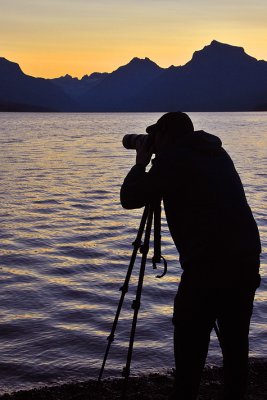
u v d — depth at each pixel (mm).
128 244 13117
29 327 7188
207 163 3371
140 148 3574
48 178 29469
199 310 3289
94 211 18359
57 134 97438
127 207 3482
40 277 9922
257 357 6016
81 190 24312
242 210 3354
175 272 10289
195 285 3275
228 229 3266
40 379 5578
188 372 3383
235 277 3248
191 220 3318
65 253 12055
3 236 13945
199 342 3357
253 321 7402
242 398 3598
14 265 10875
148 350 6387
